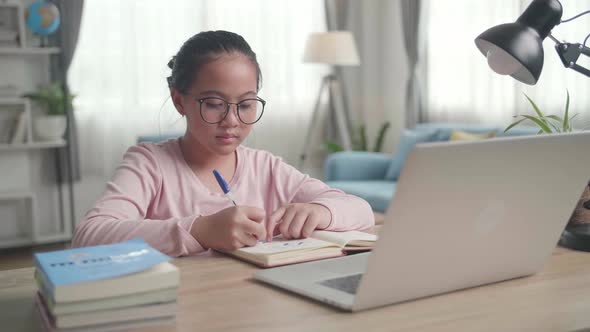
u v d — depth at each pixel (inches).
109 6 184.4
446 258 35.3
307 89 217.9
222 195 59.4
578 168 38.2
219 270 42.5
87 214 51.1
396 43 225.5
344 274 39.6
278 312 33.7
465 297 36.6
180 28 193.8
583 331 31.8
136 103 189.0
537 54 46.7
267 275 39.8
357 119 234.5
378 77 234.8
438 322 32.2
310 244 46.4
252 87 53.6
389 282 33.6
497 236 37.1
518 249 39.1
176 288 31.9
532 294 37.4
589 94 150.8
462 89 192.1
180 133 178.1
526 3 166.9
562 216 39.9
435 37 201.9
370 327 31.3
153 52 190.7
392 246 32.4
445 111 199.9
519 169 35.0
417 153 30.1
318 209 51.9
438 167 31.2
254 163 63.7
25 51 166.7
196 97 52.9
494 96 181.3
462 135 163.2
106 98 185.9
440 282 36.3
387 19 228.8
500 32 47.1
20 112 173.9
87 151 185.8
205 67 52.3
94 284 30.2
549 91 159.5
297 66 215.9
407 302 35.4
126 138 189.5
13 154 176.7
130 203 53.6
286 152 216.1
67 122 177.0
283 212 51.1
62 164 178.5
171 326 31.7
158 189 57.7
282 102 214.1
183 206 58.1
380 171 186.4
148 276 31.3
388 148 232.8
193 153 59.6
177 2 192.9
